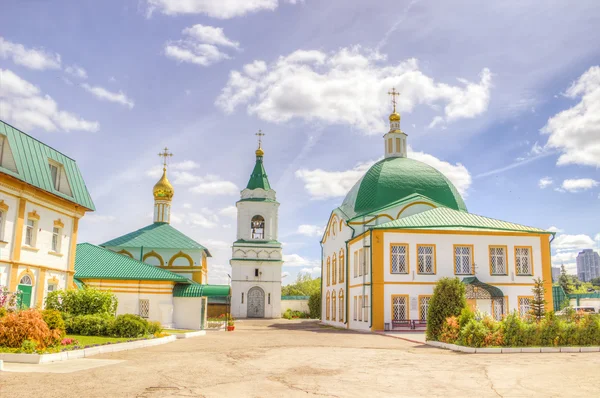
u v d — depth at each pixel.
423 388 10.72
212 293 61.88
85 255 34.53
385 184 42.62
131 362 14.09
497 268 33.81
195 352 17.36
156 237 51.22
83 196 27.41
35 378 11.02
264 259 59.94
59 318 16.67
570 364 14.33
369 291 33.38
